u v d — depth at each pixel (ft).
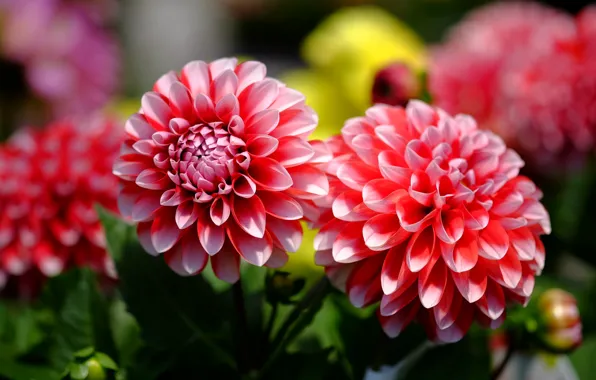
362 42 4.10
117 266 2.35
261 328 2.38
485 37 4.14
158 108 2.15
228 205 2.11
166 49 11.30
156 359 2.37
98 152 2.82
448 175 2.14
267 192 2.13
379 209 2.11
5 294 2.82
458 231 2.11
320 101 4.18
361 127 2.21
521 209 2.17
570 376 2.60
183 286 2.35
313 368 2.32
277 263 2.13
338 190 2.16
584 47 3.74
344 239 2.13
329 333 2.49
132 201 2.15
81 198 2.75
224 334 2.38
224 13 15.26
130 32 11.11
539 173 3.83
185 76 2.17
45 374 2.53
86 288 2.53
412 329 2.39
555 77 3.64
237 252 2.15
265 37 18.25
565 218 4.00
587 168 4.08
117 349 2.51
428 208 2.17
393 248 2.14
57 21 4.49
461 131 2.22
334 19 4.38
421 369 2.36
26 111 4.54
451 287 2.14
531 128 3.67
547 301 2.42
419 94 2.63
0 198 2.75
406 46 4.35
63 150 2.79
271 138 2.09
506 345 2.61
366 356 2.47
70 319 2.51
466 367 2.35
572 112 3.64
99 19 4.76
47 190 2.74
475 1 10.95
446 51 4.17
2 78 4.40
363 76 4.07
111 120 2.99
